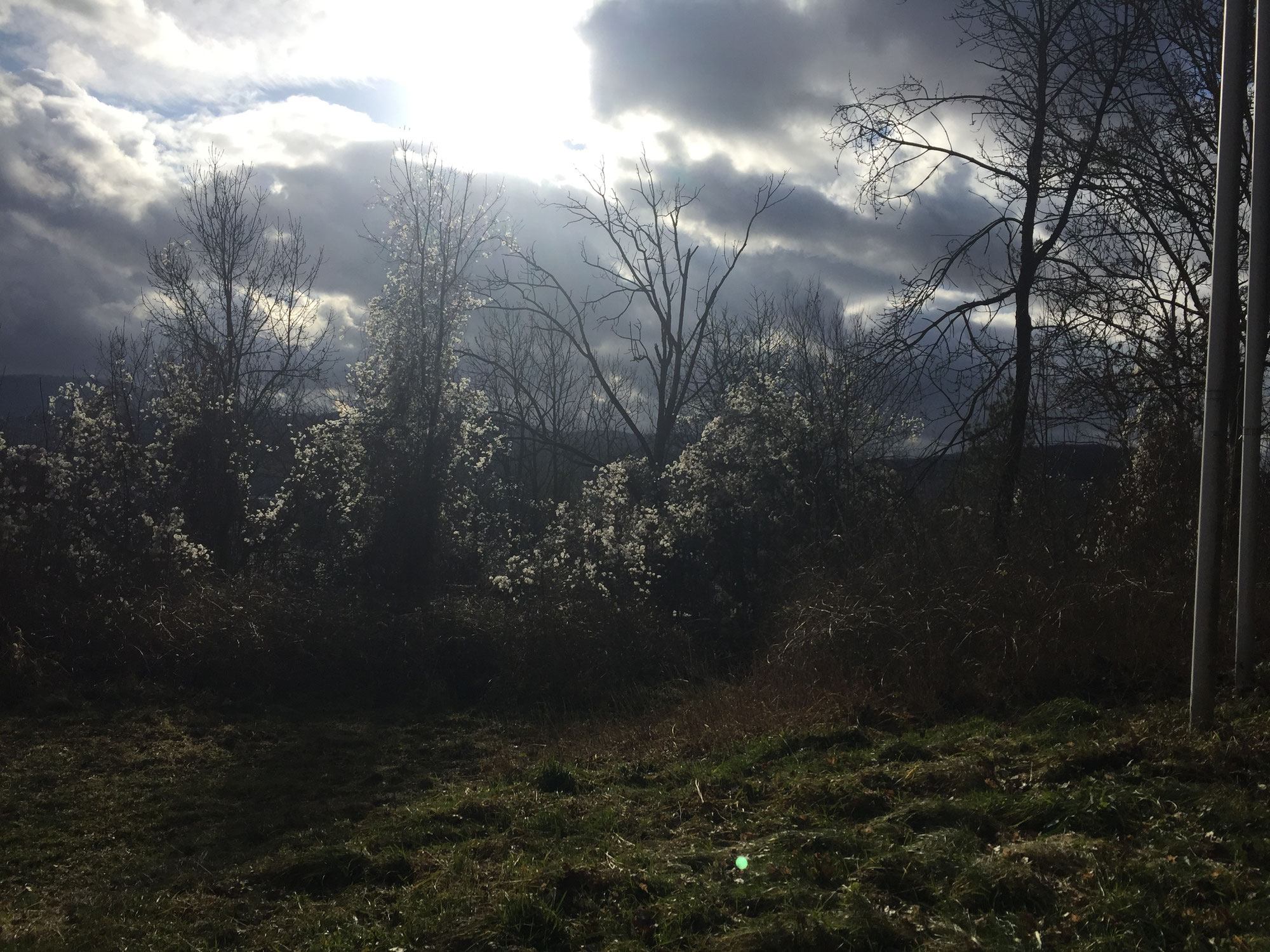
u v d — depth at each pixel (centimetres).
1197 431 1311
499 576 1861
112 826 791
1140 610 975
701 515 1980
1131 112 1381
